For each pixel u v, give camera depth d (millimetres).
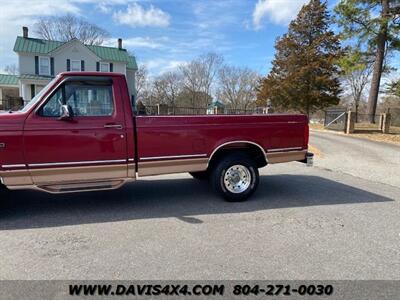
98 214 5176
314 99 31828
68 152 4871
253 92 57156
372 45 22828
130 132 5133
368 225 4762
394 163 10383
